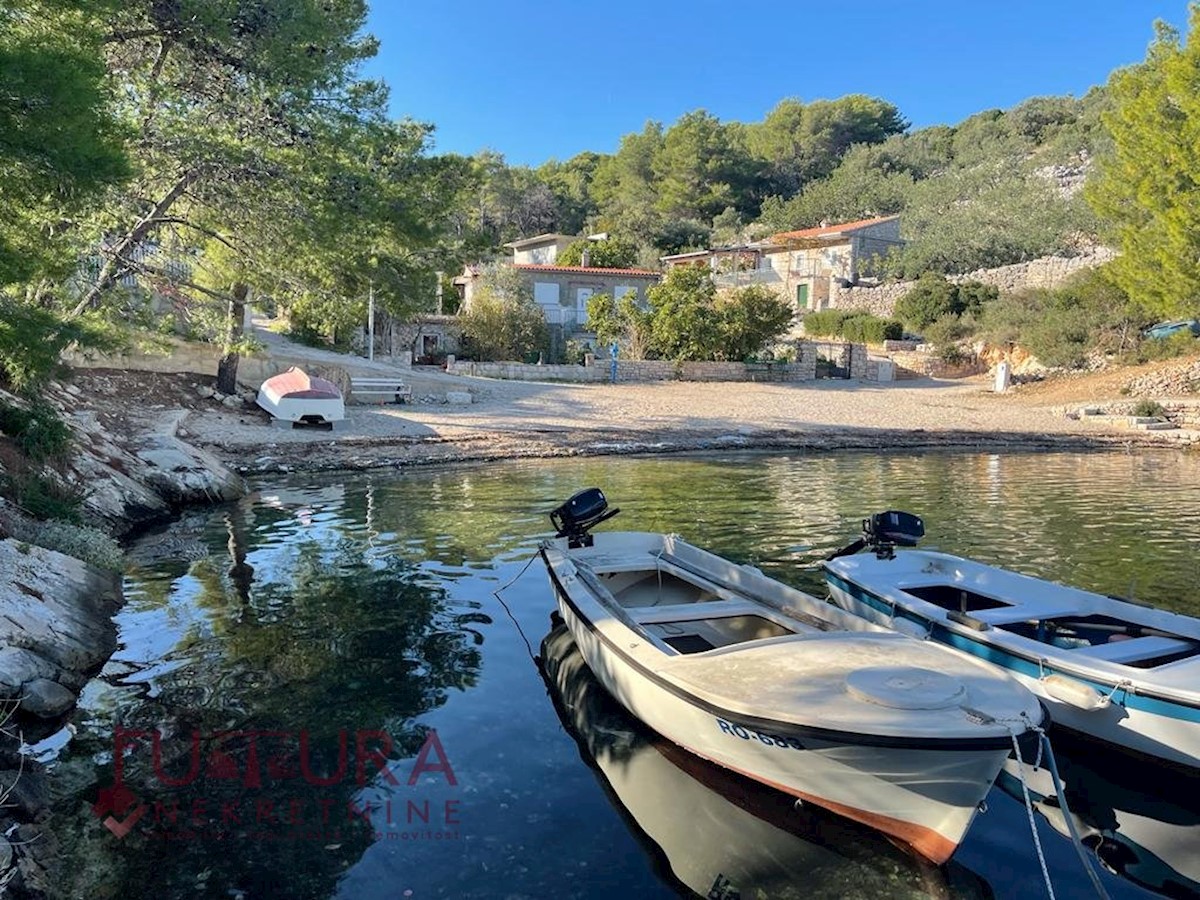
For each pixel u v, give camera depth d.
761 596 7.71
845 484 18.22
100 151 7.84
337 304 19.84
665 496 16.34
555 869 4.72
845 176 80.88
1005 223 54.91
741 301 38.25
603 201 87.88
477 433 22.55
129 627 8.38
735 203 83.50
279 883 4.55
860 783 4.98
